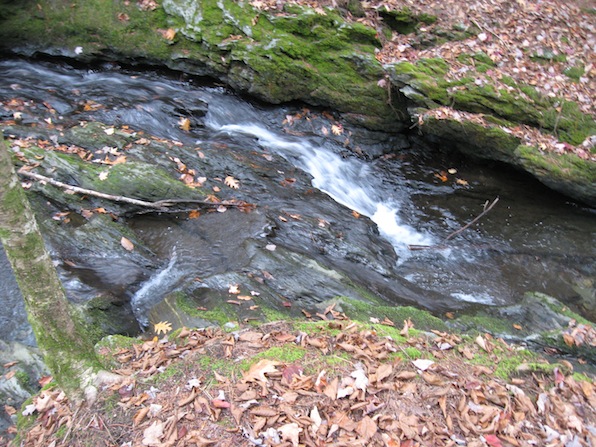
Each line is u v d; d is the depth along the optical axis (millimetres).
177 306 5172
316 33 9039
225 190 7328
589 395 4172
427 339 4609
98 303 5348
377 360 4059
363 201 8539
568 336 5648
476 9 9664
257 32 9008
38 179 6469
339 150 9180
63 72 9688
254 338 4344
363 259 6770
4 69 9492
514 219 8320
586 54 9281
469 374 4098
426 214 8422
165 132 8477
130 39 9516
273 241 6488
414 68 8727
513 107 8453
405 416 3557
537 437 3605
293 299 5590
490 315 6254
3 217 2812
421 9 9578
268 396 3646
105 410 3621
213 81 9742
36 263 3080
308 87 9180
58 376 3561
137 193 6797
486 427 3578
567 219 8336
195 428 3447
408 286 6660
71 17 9523
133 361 4215
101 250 6188
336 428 3422
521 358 4539
